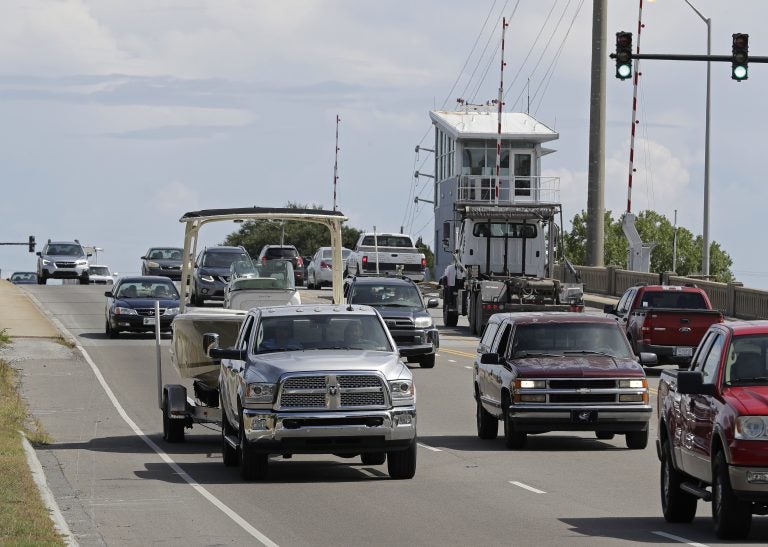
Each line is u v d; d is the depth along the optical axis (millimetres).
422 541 35469
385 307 94562
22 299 146375
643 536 36094
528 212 120062
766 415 34062
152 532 37094
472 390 81375
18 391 80625
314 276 177125
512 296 113062
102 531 37281
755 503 34469
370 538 36000
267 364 47250
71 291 165000
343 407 46469
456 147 187500
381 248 155375
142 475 49406
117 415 70500
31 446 56969
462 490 45500
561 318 59219
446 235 128625
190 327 58500
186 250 68438
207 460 53906
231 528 37750
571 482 47500
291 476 49188
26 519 36375
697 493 36469
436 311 149875
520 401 55375
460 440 60688
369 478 48656
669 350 87938
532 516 39844
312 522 38719
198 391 61844
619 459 54125
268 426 46312
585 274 165000
